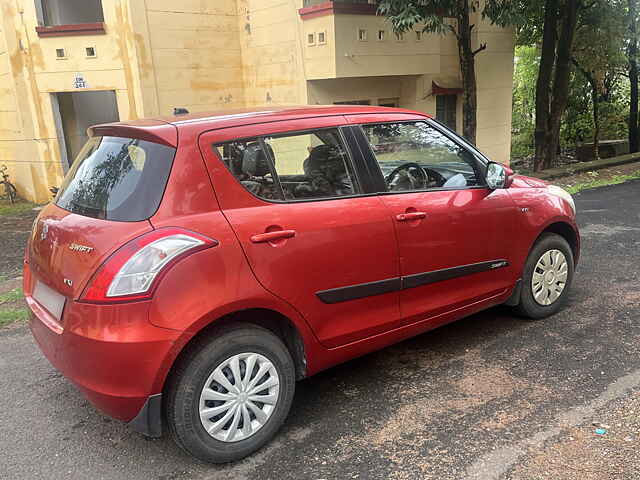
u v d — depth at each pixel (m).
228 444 2.88
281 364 3.02
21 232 9.31
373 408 3.38
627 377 3.56
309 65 10.74
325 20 10.19
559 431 3.04
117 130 3.11
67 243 2.86
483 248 3.95
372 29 10.65
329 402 3.48
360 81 11.91
